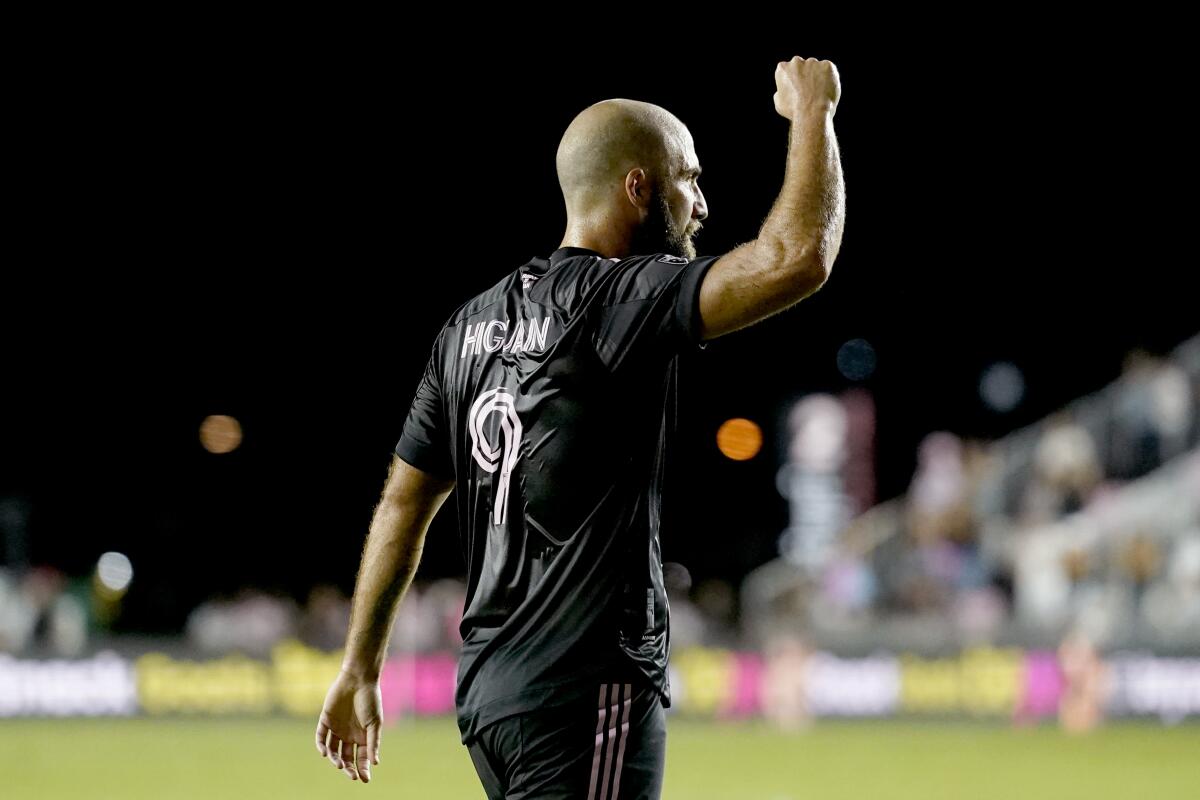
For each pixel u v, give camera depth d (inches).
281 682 2942.9
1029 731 2780.5
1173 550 2984.7
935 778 2004.2
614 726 512.1
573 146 550.3
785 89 515.8
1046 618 2962.6
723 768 2137.1
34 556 4837.6
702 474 4830.2
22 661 2864.2
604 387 510.9
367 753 577.0
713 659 3016.7
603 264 523.5
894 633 2987.2
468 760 2206.0
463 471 544.7
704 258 505.0
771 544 4441.4
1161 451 3110.2
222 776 1995.6
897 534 3147.1
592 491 514.6
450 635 3014.3
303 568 4825.3
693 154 561.6
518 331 532.7
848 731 2800.2
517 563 524.4
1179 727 2824.8
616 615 514.6
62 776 1990.7
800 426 3607.3
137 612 3841.0
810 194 490.0
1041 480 3127.5
